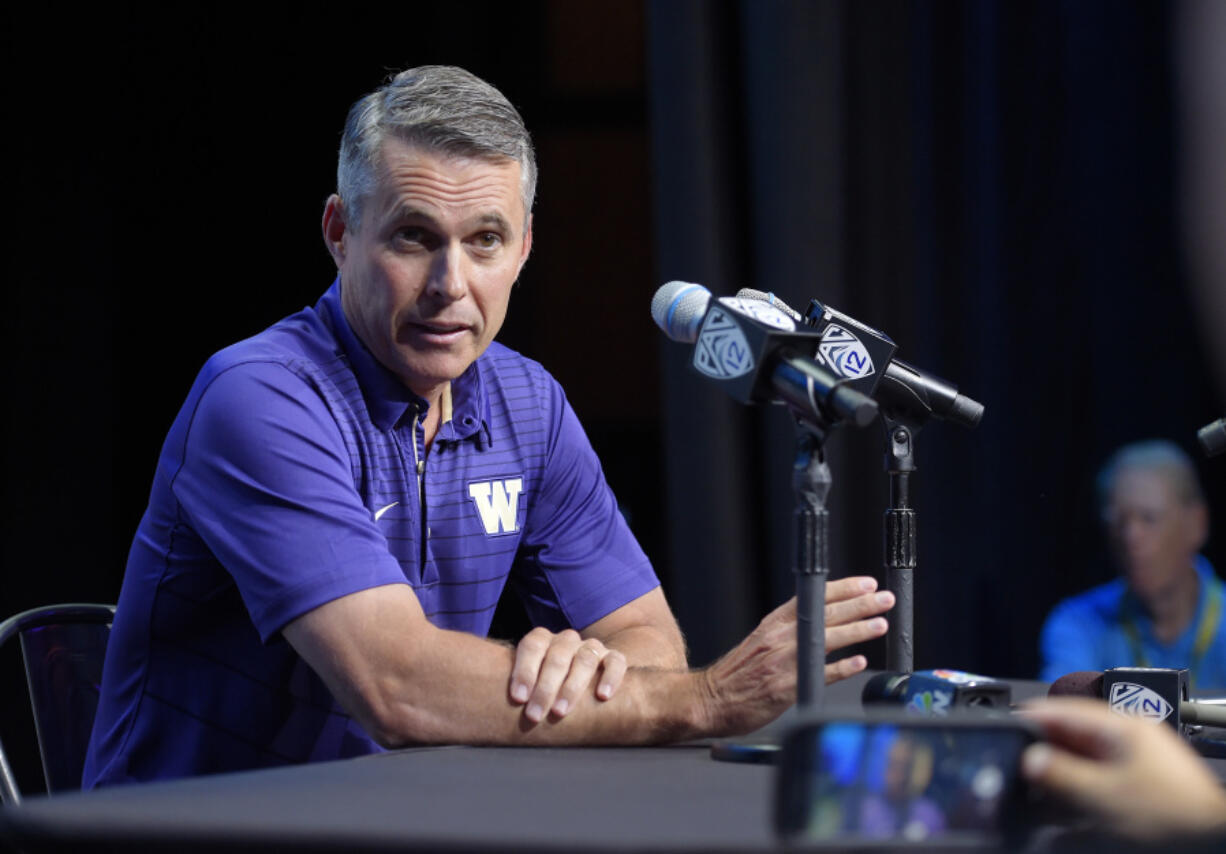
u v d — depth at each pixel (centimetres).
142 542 625
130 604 627
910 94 1252
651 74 1258
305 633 529
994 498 1223
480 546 672
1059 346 1204
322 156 1477
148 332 1480
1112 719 271
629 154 1547
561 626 712
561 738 490
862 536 1207
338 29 1474
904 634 545
